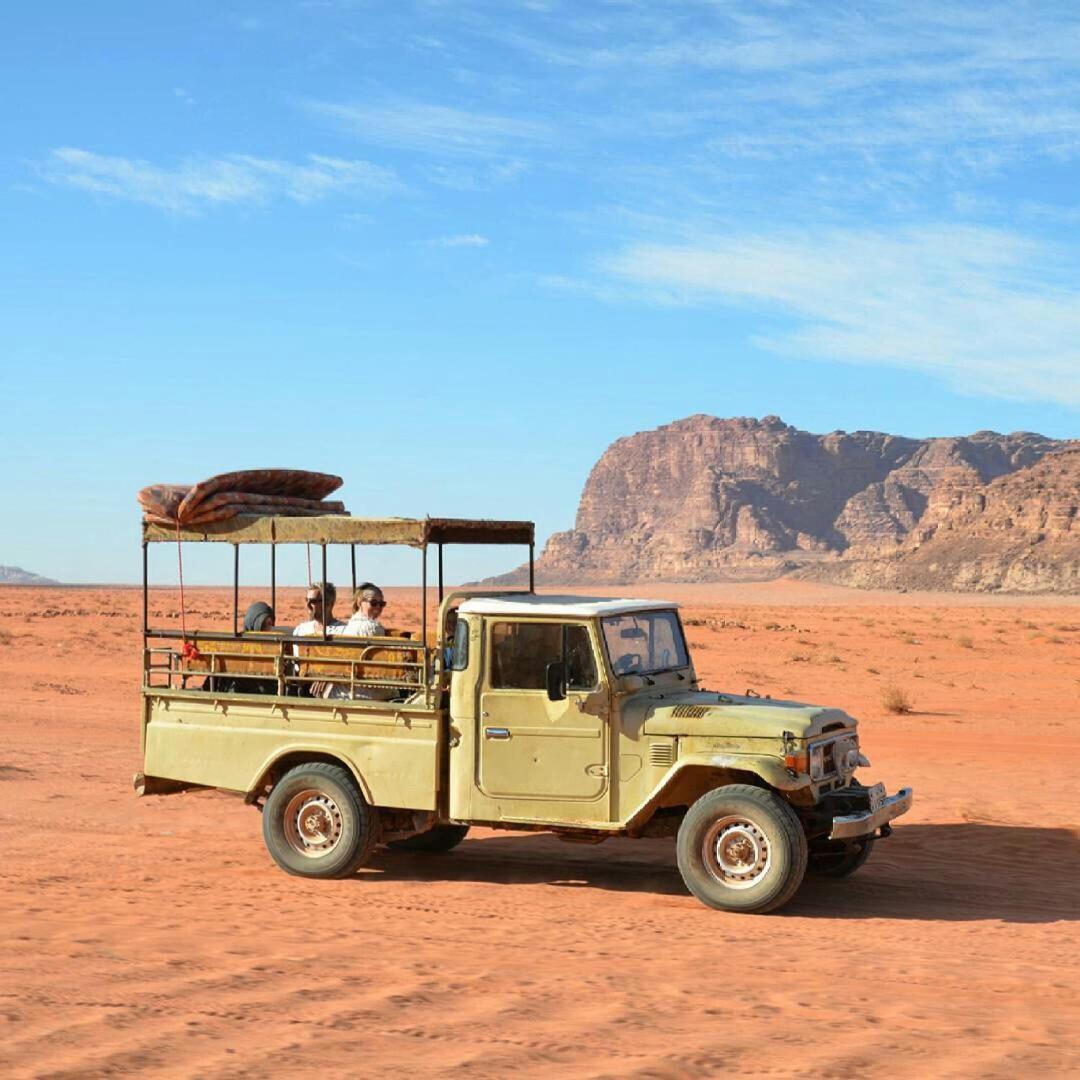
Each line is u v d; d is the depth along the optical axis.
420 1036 5.97
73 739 19.34
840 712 9.91
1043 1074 5.51
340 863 10.18
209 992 6.70
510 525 10.91
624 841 12.05
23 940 7.92
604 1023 6.21
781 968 7.44
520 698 9.77
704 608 129.62
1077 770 16.97
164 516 10.84
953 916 9.05
